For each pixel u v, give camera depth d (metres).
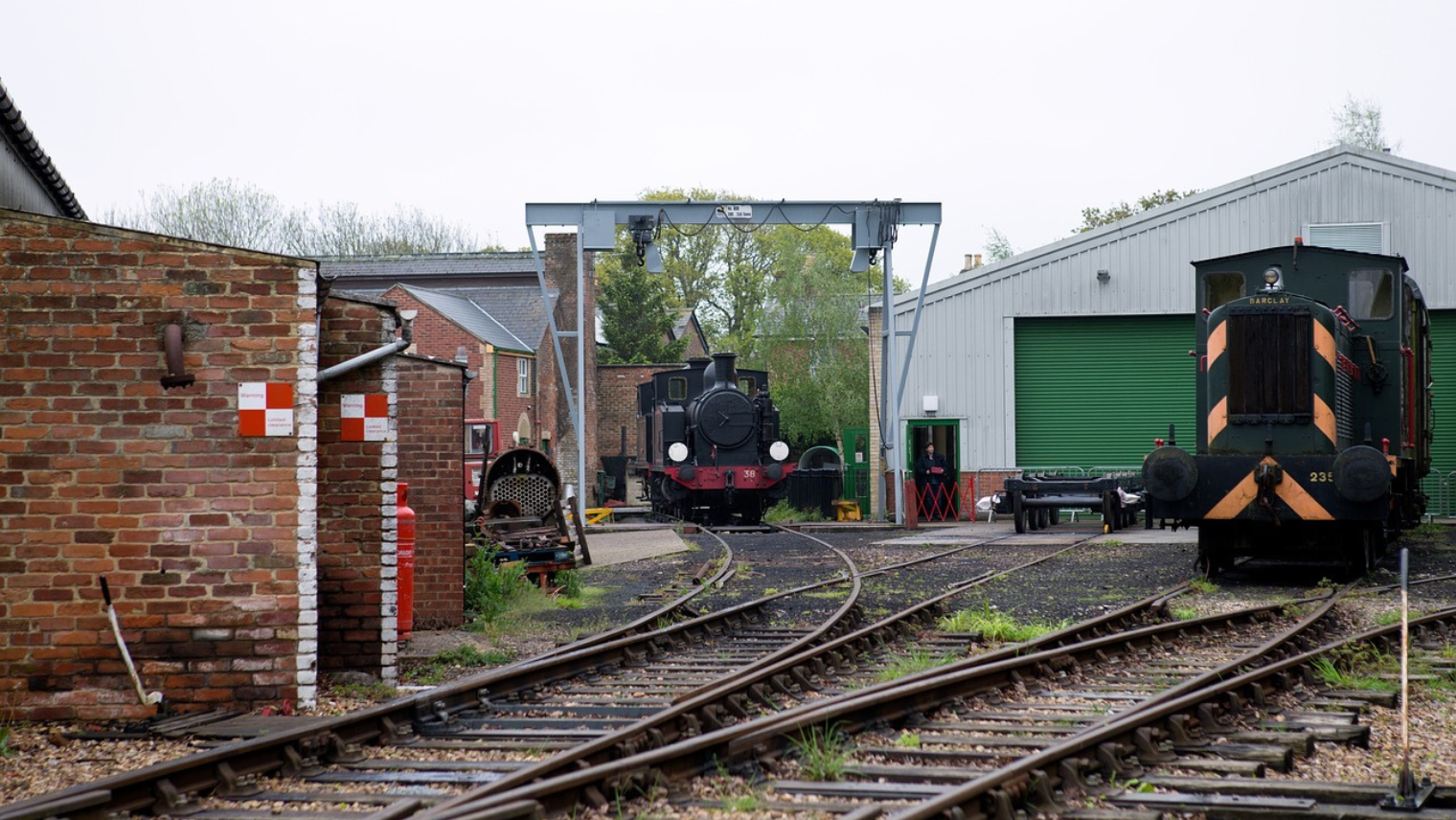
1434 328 29.27
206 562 8.50
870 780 6.60
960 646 11.48
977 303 31.09
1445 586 15.90
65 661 8.38
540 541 15.77
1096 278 30.52
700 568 18.41
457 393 12.82
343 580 9.59
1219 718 7.91
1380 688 9.38
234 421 8.54
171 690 8.47
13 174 13.95
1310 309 16.42
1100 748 6.70
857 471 37.66
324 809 6.16
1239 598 14.98
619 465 49.91
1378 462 15.52
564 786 5.91
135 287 8.50
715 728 7.71
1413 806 6.00
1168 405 30.53
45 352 8.47
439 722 8.01
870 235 28.83
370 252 66.38
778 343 49.03
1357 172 28.97
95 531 8.45
